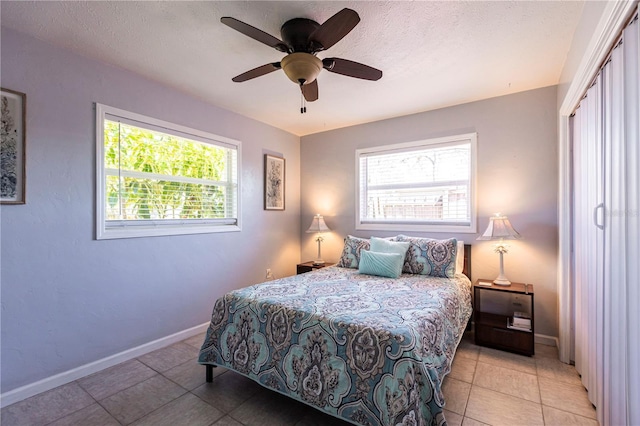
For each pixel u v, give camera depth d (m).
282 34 1.86
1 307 1.86
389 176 3.68
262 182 3.76
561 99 2.45
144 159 2.68
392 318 1.66
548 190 2.75
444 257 2.81
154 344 2.64
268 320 1.88
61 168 2.11
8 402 1.86
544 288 2.77
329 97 3.00
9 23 1.83
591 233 1.77
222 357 2.03
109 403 1.89
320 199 4.18
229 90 2.83
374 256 2.87
